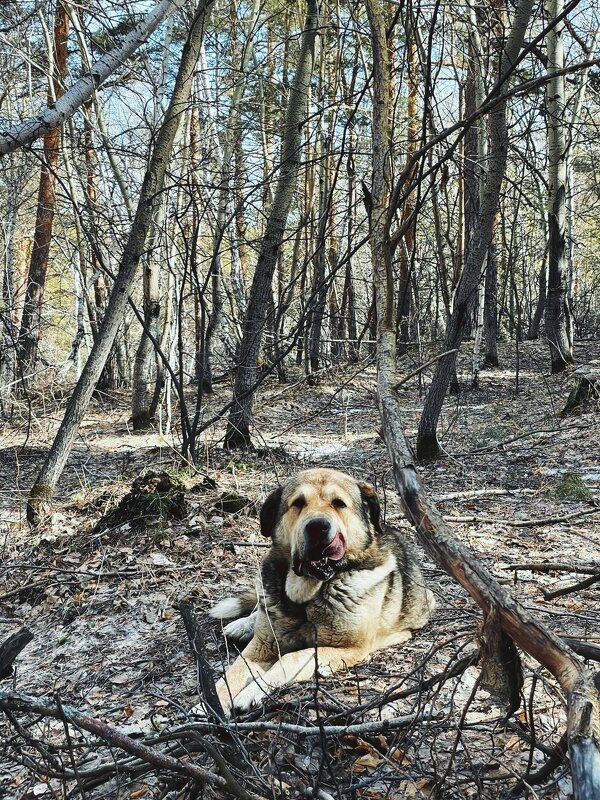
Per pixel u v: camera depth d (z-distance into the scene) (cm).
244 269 2606
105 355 862
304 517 432
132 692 461
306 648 457
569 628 462
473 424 1452
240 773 289
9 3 932
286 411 1744
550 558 620
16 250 2473
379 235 396
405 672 420
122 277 848
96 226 1079
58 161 1411
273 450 1109
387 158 432
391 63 609
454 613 503
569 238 2092
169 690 455
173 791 303
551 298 1970
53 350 2200
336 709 346
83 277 1506
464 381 2145
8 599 665
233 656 497
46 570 692
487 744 335
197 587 609
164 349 1509
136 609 591
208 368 1953
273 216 1233
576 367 1945
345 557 452
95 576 657
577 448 1088
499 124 1043
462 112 1800
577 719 188
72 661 530
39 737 412
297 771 301
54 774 276
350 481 477
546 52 1656
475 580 234
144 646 532
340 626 449
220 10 1725
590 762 178
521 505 821
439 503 845
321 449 1260
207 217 1271
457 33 1031
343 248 2675
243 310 1744
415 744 316
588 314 3803
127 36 669
